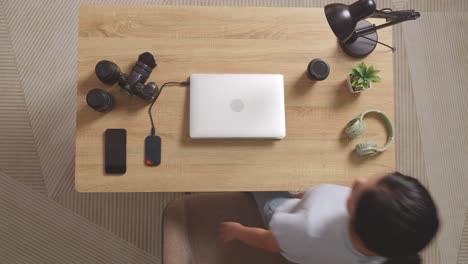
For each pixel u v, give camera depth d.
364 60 1.43
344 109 1.40
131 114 1.34
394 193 0.84
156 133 1.34
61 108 2.03
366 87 1.34
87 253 1.92
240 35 1.41
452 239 2.07
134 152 1.33
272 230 1.16
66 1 2.10
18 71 2.04
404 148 2.14
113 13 1.38
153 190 1.32
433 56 2.22
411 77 2.20
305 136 1.38
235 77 1.35
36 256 1.90
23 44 2.06
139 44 1.38
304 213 1.12
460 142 2.17
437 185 2.12
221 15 1.41
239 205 1.47
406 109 2.18
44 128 2.01
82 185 1.31
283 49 1.42
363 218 0.86
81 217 1.95
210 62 1.39
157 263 1.94
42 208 1.94
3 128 1.99
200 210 1.45
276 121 1.34
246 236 1.26
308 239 1.09
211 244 1.42
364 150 1.34
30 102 2.02
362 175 1.38
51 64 2.06
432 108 2.18
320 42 1.43
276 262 1.42
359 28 1.40
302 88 1.40
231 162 1.35
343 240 1.03
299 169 1.36
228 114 1.32
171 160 1.33
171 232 1.40
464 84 2.22
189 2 2.15
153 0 2.15
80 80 1.35
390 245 0.84
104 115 1.33
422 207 0.83
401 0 2.25
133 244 1.94
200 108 1.32
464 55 2.24
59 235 1.93
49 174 1.97
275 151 1.36
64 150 2.00
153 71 1.37
